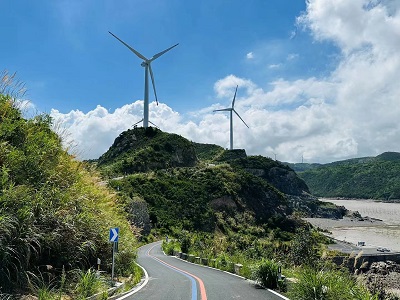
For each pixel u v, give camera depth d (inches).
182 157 6373.0
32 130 422.6
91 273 363.9
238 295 408.5
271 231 4345.5
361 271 368.2
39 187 377.7
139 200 3061.0
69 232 377.4
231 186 5142.7
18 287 289.6
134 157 5551.2
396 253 3427.7
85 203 446.9
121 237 563.2
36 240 317.7
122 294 402.0
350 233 5718.5
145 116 5172.2
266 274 482.6
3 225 285.7
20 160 370.3
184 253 1370.6
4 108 398.9
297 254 578.6
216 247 1248.8
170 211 3927.2
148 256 1445.6
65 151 462.0
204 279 585.9
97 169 587.2
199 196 4562.0
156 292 430.6
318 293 317.4
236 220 4559.5
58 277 344.8
